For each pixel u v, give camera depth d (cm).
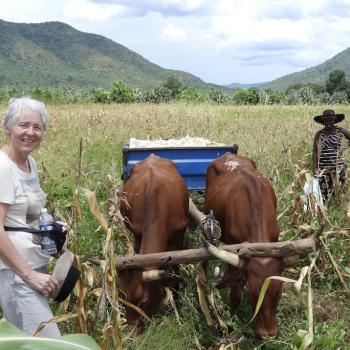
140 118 1079
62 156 724
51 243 227
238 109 1450
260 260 285
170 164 408
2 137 835
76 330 270
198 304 351
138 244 349
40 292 219
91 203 264
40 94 2452
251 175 343
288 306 362
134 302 289
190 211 408
